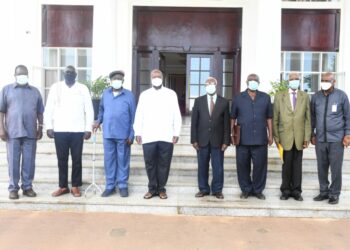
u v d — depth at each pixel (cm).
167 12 1025
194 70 1052
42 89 980
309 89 989
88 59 987
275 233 497
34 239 467
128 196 605
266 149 600
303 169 689
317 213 556
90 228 503
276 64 871
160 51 1030
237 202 580
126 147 603
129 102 600
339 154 579
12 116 577
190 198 599
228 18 1027
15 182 581
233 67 1038
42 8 977
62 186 605
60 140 589
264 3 870
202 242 467
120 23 987
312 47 980
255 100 594
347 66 935
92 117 605
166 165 595
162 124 588
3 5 904
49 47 984
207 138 595
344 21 955
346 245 463
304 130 590
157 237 479
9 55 911
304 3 974
